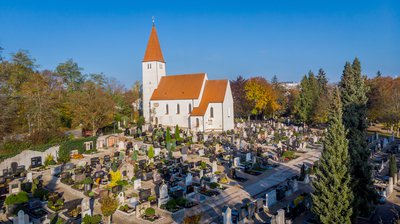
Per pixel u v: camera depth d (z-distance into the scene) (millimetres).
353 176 24312
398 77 105312
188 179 35656
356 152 26484
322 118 79688
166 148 56750
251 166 44125
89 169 42406
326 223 22250
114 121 78312
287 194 33188
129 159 47719
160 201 30094
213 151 53281
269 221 26875
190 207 30109
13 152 46594
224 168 44531
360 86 30938
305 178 37406
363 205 26312
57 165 47375
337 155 22406
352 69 31531
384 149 57250
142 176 39062
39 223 26531
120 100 91625
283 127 82562
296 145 58094
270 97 100562
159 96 84125
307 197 29594
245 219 26922
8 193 34812
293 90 129000
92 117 63625
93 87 72812
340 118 22625
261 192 34438
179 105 81375
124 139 63031
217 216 28156
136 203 30734
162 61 87250
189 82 82375
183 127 81062
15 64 74125
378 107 76500
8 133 51000
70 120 75375
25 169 45531
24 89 65562
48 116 60938
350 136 28094
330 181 22562
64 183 38062
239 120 104938
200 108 78125
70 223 26062
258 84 101500
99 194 32562
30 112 59250
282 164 46344
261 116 115750
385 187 34469
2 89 58500
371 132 79250
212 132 76375
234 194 33812
